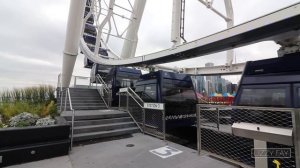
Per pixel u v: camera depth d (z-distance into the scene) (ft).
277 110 10.66
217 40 23.29
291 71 13.53
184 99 27.76
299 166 9.66
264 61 15.38
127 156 16.30
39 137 15.65
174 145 19.43
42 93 42.60
